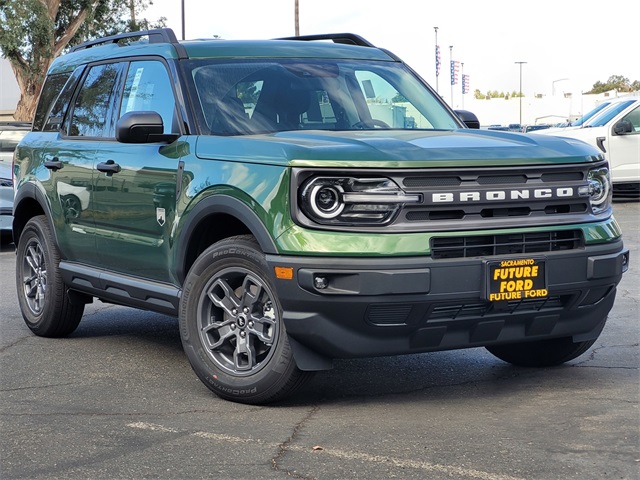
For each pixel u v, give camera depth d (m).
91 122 6.70
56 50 40.00
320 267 4.64
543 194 4.94
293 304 4.73
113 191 6.11
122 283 6.13
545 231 4.93
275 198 4.80
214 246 5.17
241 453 4.22
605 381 5.44
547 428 4.49
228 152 5.18
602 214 5.21
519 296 4.82
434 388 5.41
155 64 6.14
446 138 5.22
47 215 6.97
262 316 5.02
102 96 6.65
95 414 4.96
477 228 4.77
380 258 4.62
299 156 4.75
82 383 5.68
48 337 7.20
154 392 5.43
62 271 6.86
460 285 4.69
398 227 4.67
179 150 5.55
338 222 4.69
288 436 4.47
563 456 4.05
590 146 5.33
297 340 4.81
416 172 4.70
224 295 5.22
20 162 7.52
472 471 3.90
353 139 5.01
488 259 4.74
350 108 5.99
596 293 5.12
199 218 5.27
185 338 5.31
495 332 4.96
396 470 3.94
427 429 4.54
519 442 4.27
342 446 4.29
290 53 6.27
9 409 5.09
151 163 5.74
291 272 4.70
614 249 5.15
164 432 4.59
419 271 4.61
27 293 7.31
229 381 5.10
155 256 5.76
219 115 5.62
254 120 5.66
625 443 4.21
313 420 4.76
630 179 17.61
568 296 5.04
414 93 6.42
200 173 5.30
